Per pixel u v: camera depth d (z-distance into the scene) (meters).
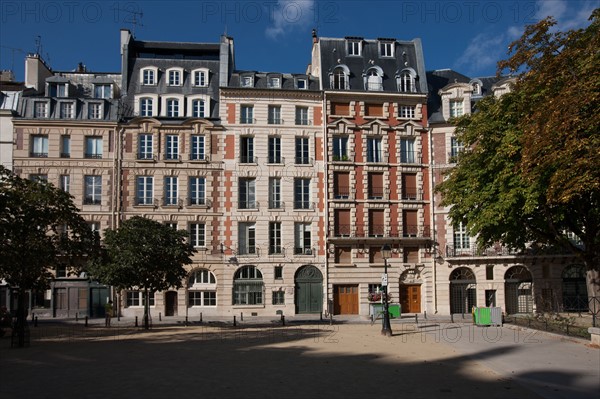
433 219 40.97
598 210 22.78
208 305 38.50
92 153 38.50
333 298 39.50
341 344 19.62
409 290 40.50
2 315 24.25
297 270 39.34
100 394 11.08
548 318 25.31
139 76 40.91
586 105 18.72
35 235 20.89
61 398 10.73
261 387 11.78
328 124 40.66
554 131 19.12
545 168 20.86
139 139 38.91
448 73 45.97
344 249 40.12
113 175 38.16
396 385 12.13
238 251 38.78
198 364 14.86
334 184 40.41
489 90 44.34
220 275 38.47
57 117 38.28
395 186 40.91
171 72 41.03
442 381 12.62
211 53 44.72
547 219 25.19
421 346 19.00
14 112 37.88
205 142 39.34
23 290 20.41
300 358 16.05
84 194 37.88
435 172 41.44
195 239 38.81
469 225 28.19
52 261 21.38
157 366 14.50
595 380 12.62
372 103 41.66
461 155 30.25
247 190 39.75
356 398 10.85
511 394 11.32
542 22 21.72
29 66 41.09
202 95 40.16
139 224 26.98
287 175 39.91
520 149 23.66
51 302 36.75
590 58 18.95
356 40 43.53
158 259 26.53
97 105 39.06
